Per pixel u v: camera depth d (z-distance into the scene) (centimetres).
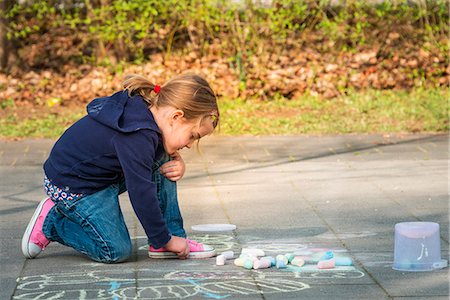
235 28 1173
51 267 445
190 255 465
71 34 1263
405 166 793
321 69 1177
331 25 1175
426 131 986
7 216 592
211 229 530
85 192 450
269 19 1156
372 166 793
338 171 770
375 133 977
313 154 861
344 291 395
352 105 1104
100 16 1154
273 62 1177
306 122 1026
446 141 926
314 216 581
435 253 443
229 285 407
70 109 1101
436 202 628
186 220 573
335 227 546
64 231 459
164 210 474
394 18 1211
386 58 1224
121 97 452
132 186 435
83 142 447
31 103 1125
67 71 1212
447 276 423
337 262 446
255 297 385
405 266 439
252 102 1127
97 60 1220
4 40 1205
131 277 423
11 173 769
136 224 562
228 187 698
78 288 402
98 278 421
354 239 511
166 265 449
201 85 449
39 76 1184
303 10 1159
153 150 439
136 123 437
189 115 446
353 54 1219
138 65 1195
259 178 739
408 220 566
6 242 510
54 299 384
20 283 412
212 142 929
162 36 1209
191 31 1207
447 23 1221
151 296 387
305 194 664
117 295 389
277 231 536
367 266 444
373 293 391
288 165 803
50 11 1171
